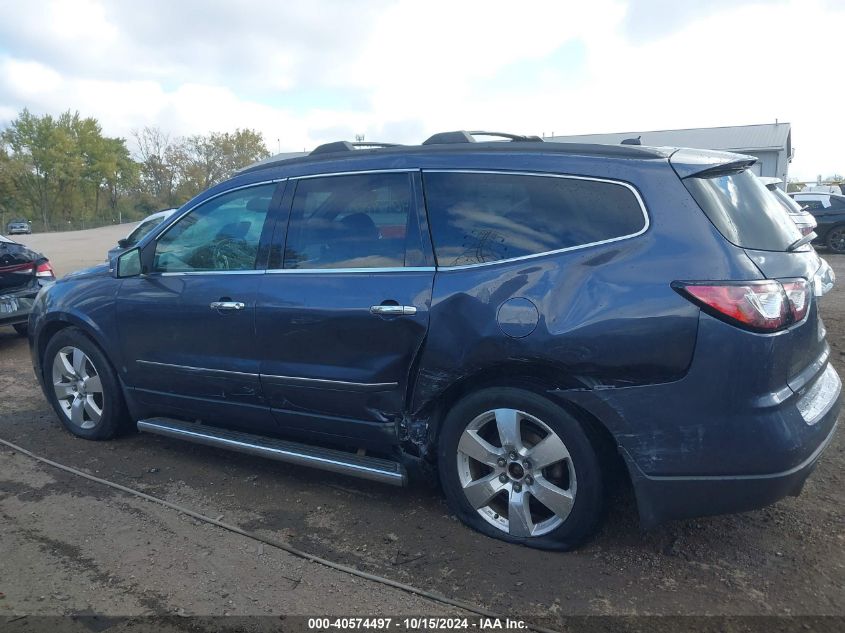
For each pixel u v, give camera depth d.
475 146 3.73
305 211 4.08
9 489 4.34
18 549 3.61
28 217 81.06
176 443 5.11
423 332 3.54
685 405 3.03
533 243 3.41
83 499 4.19
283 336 3.98
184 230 4.57
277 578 3.31
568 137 35.94
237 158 77.38
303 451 4.11
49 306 5.16
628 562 3.35
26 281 8.30
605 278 3.17
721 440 3.01
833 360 6.74
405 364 3.63
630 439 3.14
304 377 3.92
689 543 3.50
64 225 75.62
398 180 3.82
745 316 2.94
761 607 2.98
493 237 3.51
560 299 3.22
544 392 3.30
